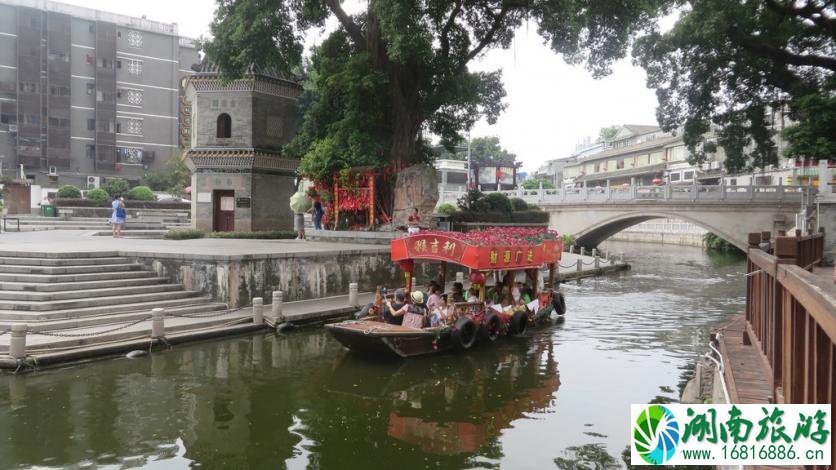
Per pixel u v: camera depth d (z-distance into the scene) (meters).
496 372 11.33
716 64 22.48
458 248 13.02
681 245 57.94
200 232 23.39
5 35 49.78
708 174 50.78
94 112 53.12
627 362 12.10
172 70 56.53
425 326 12.55
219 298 14.62
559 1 20.42
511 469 7.04
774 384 5.99
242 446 7.57
